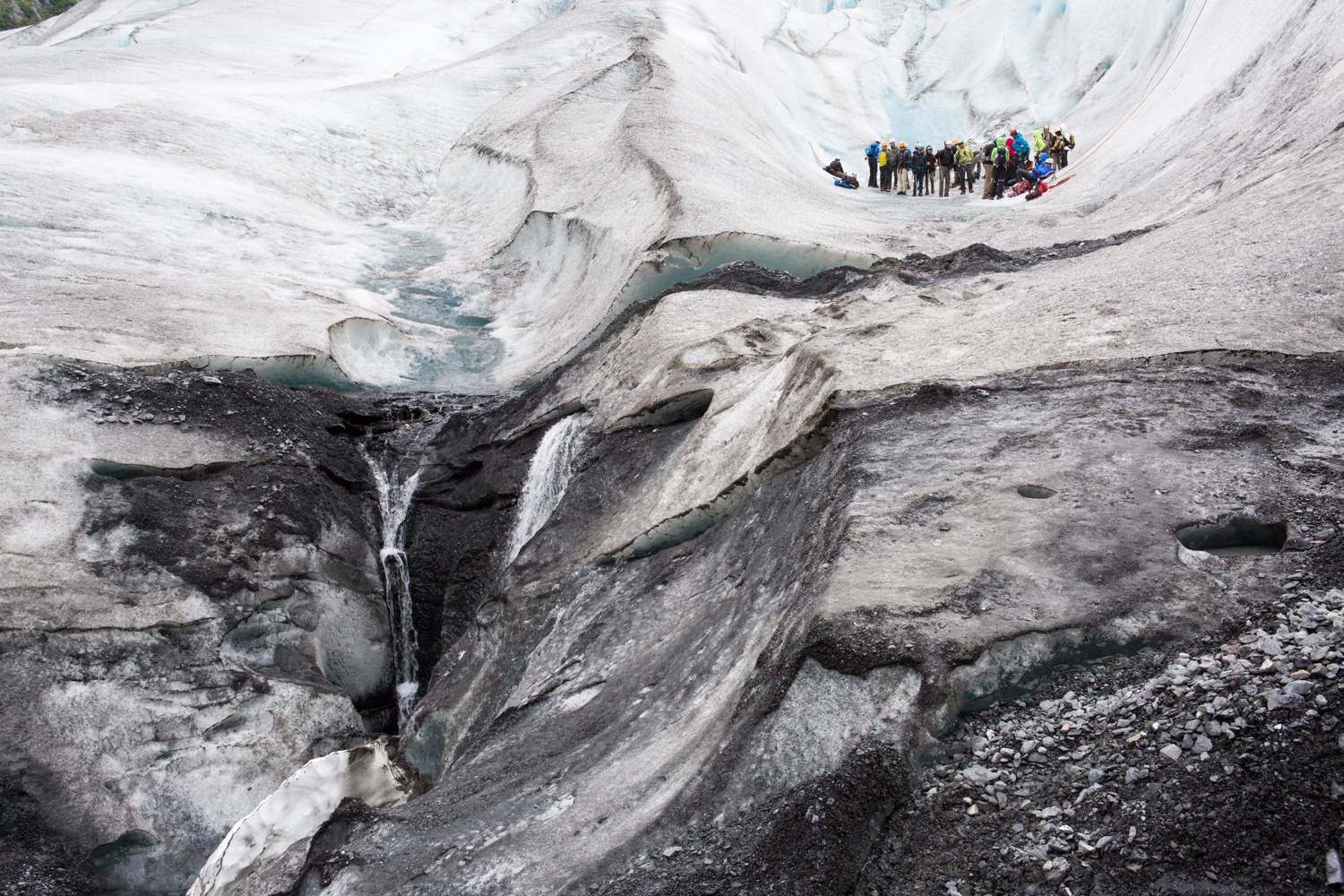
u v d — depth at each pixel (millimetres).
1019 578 3646
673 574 6191
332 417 11086
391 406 11711
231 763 7789
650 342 8984
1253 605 3342
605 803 3789
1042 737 3113
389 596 10203
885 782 3023
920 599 3584
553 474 9031
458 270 16891
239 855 5570
